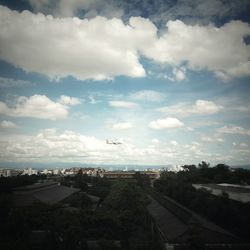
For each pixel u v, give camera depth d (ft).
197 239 214.90
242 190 351.87
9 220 217.56
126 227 236.84
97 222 230.27
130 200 309.63
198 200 338.75
